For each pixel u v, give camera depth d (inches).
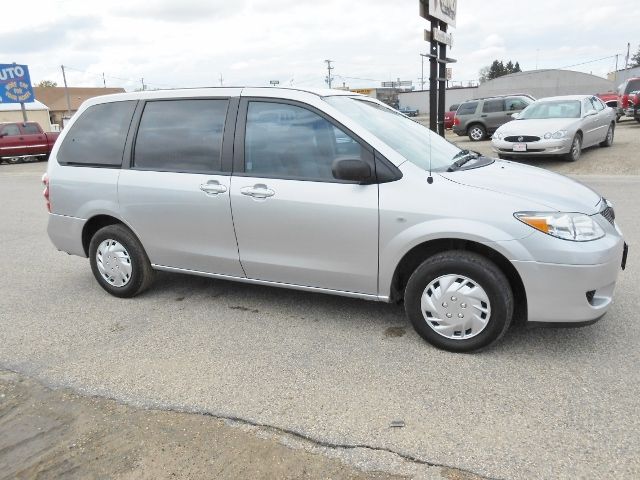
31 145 930.7
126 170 184.5
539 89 2332.7
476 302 138.0
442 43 506.3
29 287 218.2
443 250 145.5
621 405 117.1
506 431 110.4
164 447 110.8
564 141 478.0
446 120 1012.5
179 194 172.6
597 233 132.6
